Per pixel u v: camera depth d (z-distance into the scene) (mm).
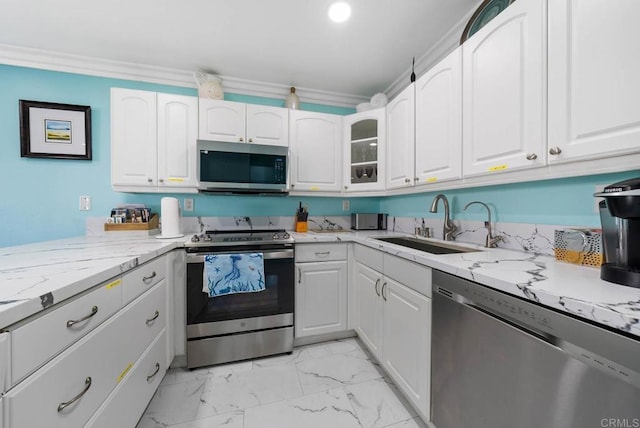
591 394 583
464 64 1284
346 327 2021
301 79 2312
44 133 1934
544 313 680
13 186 1910
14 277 783
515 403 760
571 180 1115
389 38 1762
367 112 2201
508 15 1047
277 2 1457
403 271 1347
